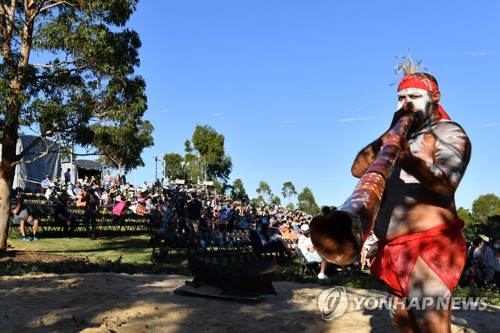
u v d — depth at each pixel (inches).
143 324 224.2
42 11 589.6
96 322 228.1
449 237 117.1
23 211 718.5
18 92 536.7
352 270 550.6
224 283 289.0
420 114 117.1
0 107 532.4
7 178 569.3
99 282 337.4
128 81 601.0
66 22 567.8
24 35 569.6
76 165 1323.8
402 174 121.0
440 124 115.8
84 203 882.1
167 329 220.1
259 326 230.5
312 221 74.4
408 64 121.6
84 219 802.8
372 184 82.0
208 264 293.0
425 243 116.7
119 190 1099.3
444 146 110.3
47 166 1151.6
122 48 584.1
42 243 692.7
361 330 226.7
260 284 291.9
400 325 127.0
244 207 1407.5
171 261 596.7
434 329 115.1
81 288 312.0
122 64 590.2
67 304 262.8
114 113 597.9
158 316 241.6
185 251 687.1
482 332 234.5
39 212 796.0
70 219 791.1
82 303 265.3
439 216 117.6
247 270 292.5
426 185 108.0
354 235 71.0
